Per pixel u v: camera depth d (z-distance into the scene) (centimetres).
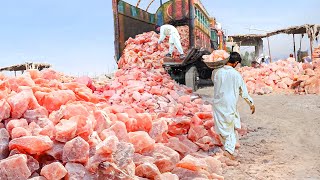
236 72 529
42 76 573
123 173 335
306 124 737
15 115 392
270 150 568
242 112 890
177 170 415
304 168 473
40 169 341
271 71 1353
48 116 419
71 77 780
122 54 1255
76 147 344
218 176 430
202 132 563
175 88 1002
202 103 859
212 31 1520
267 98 1109
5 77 484
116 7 1228
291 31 2208
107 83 896
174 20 1342
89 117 405
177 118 597
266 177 445
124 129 413
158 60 1237
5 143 348
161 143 470
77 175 328
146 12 1418
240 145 604
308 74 1227
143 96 764
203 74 1352
